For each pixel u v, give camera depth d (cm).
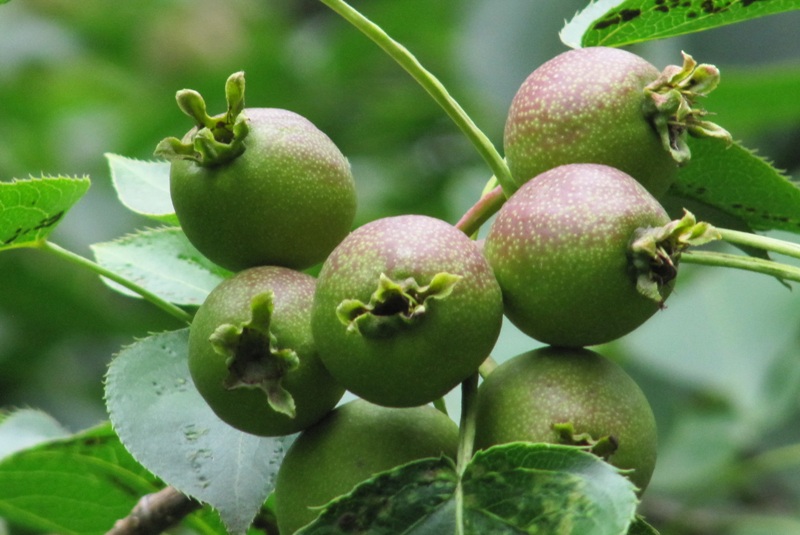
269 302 52
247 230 53
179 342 56
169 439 55
